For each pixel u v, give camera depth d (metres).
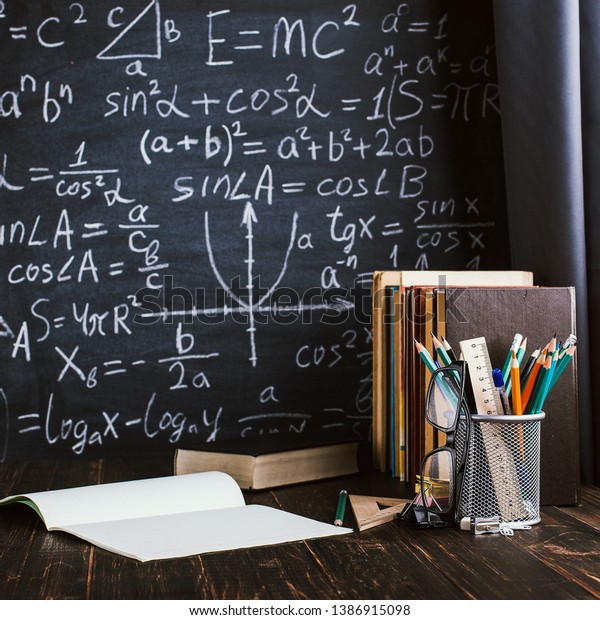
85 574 0.75
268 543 0.84
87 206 1.42
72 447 1.43
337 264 1.47
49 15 1.42
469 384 0.92
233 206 1.45
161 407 1.44
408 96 1.49
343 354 1.47
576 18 1.23
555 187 1.25
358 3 1.48
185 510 0.98
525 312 1.05
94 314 1.43
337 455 1.22
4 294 1.41
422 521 0.91
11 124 1.41
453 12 1.50
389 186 1.48
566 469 1.04
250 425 1.45
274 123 1.46
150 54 1.43
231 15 1.45
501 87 1.37
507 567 0.77
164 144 1.44
